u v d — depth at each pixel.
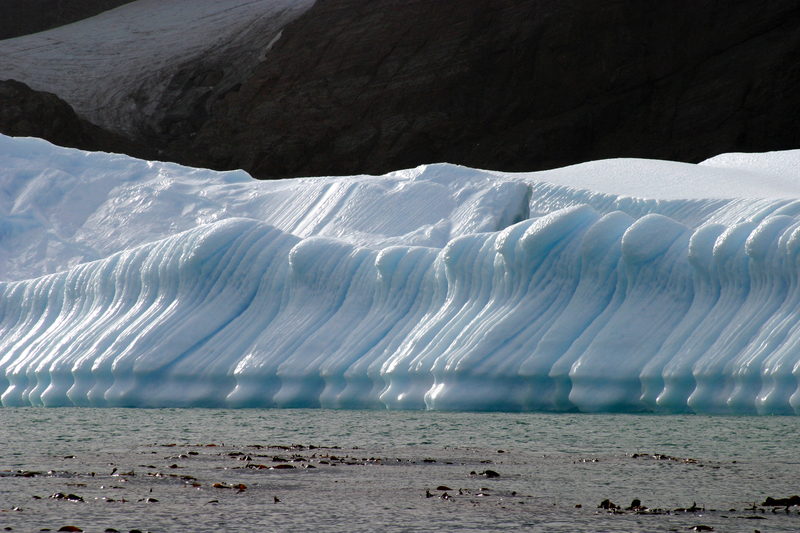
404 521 15.67
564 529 15.05
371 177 100.62
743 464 25.88
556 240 53.84
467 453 29.08
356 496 18.81
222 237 63.81
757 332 46.25
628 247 51.28
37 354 64.69
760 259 47.50
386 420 44.50
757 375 44.91
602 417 45.25
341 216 92.00
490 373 50.91
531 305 53.03
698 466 25.25
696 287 50.22
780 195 100.44
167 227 94.44
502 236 54.84
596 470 24.12
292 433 37.69
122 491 19.39
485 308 54.56
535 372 50.03
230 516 16.08
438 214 89.75
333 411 51.97
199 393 58.19
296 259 61.38
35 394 62.53
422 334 54.72
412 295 58.78
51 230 92.44
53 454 28.61
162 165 107.69
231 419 46.12
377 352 55.88
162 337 59.94
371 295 59.88
